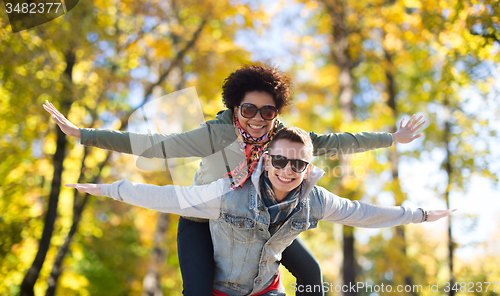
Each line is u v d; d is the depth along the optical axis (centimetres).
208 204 221
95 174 871
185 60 988
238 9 936
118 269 1521
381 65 1093
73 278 1205
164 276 1165
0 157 884
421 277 995
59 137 814
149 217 1247
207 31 995
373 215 241
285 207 220
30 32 713
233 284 242
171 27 923
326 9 1043
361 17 988
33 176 944
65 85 771
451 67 636
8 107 796
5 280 967
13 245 952
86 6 742
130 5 843
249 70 237
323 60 1206
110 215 1187
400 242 932
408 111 1176
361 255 1153
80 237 1151
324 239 1145
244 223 222
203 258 241
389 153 975
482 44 504
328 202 233
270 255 235
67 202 1017
